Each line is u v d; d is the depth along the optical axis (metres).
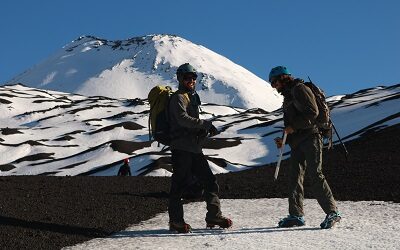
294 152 7.02
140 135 91.06
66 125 103.19
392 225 6.56
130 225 7.59
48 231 7.02
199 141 7.04
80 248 6.17
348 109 70.50
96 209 8.65
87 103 127.12
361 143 24.27
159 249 5.92
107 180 13.09
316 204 8.56
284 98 6.95
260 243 5.94
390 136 24.02
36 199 9.53
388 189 9.55
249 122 87.94
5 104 121.75
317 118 6.84
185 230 6.89
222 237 6.41
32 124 108.94
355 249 5.48
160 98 7.06
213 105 137.50
